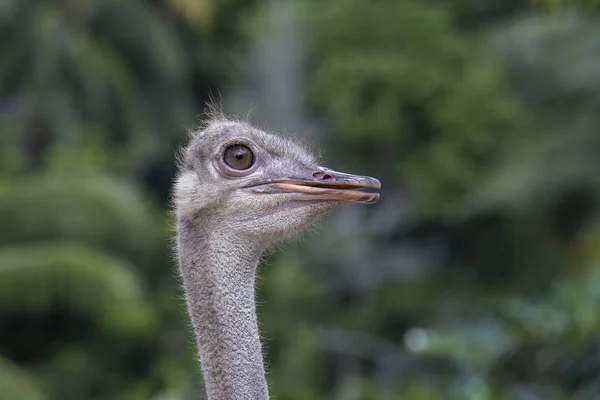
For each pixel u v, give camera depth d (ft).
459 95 122.31
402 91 121.70
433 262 118.62
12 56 114.01
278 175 28.35
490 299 107.24
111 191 87.40
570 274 105.40
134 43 124.67
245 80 136.98
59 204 84.89
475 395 51.78
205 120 31.17
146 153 119.44
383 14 126.52
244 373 27.30
